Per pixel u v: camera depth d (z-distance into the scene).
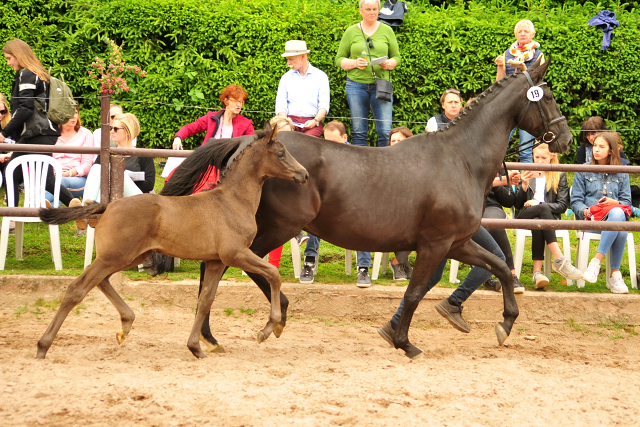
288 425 4.41
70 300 5.64
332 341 7.19
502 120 6.81
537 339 7.82
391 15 12.57
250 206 5.91
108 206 5.70
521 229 8.41
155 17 12.34
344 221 6.23
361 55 10.92
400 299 8.27
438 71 12.79
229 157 6.25
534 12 13.87
